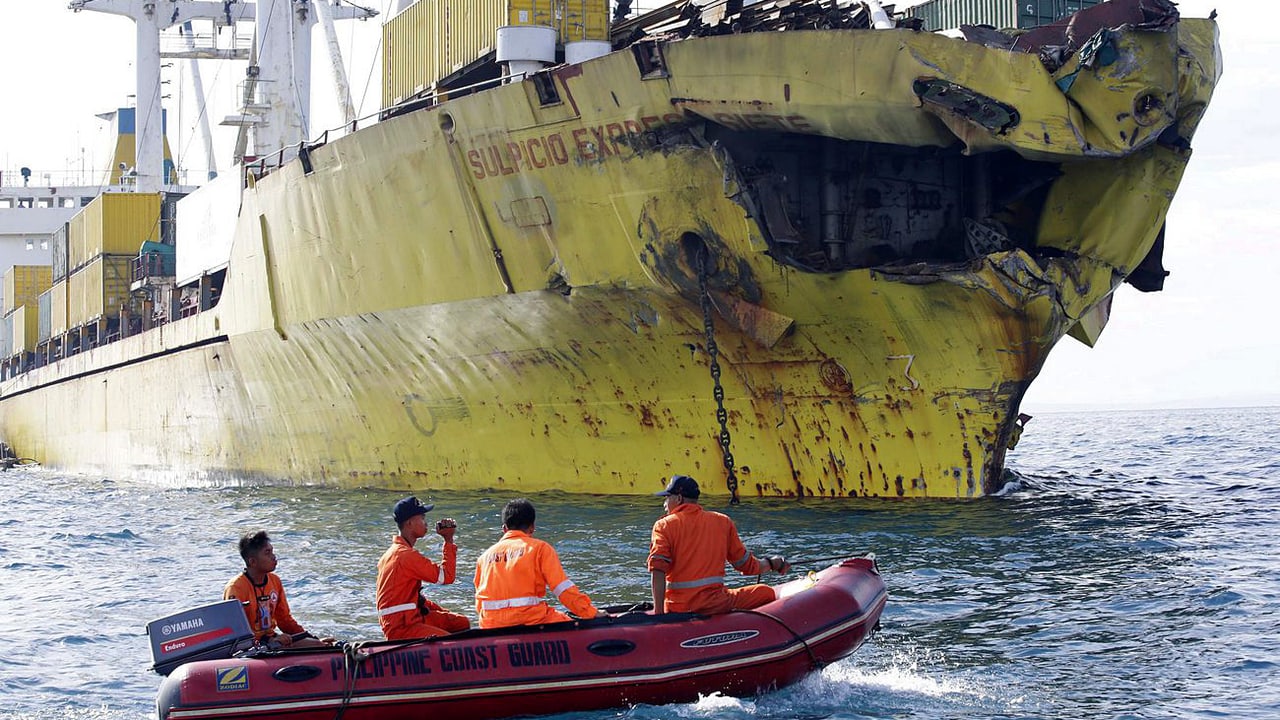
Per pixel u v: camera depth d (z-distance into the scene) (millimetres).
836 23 19594
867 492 21125
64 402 53469
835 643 10586
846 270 19141
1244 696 10234
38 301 61625
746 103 18453
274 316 29406
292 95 44062
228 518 25531
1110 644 11945
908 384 20062
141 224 47094
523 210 21609
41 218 71875
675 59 18875
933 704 10195
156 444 41312
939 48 17438
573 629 10094
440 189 22969
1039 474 31297
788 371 20828
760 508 20547
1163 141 19969
